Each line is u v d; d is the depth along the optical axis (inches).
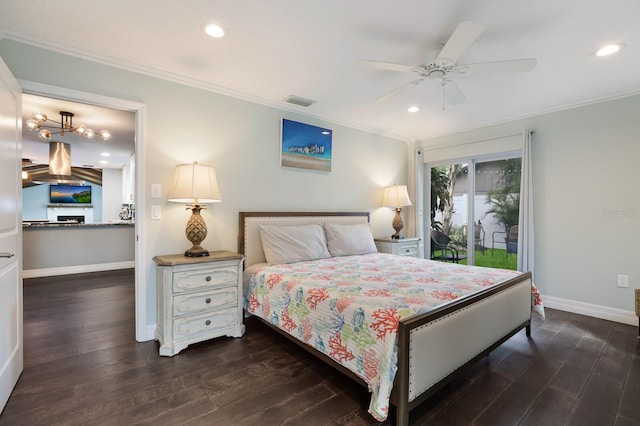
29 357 91.7
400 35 83.7
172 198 101.5
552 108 139.2
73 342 102.6
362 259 130.6
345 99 131.0
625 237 123.4
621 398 73.7
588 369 87.0
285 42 87.7
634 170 121.2
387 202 174.7
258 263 124.1
